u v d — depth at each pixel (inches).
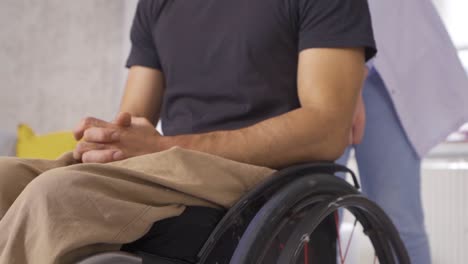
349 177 99.1
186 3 49.6
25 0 128.3
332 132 40.5
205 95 46.0
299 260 41.3
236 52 45.4
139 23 54.0
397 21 68.9
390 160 68.5
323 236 43.6
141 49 53.9
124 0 125.0
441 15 98.0
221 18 47.1
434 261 94.6
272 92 44.2
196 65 47.1
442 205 94.8
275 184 36.5
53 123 125.5
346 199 37.6
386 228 41.4
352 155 99.5
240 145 38.7
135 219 29.8
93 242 28.3
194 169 33.9
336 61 42.6
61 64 126.5
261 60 44.9
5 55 127.0
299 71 43.7
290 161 39.7
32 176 34.9
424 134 68.3
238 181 35.5
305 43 43.6
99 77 124.4
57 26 127.3
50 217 27.4
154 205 31.7
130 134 38.7
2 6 127.8
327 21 43.4
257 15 45.6
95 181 29.3
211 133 39.7
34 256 27.2
